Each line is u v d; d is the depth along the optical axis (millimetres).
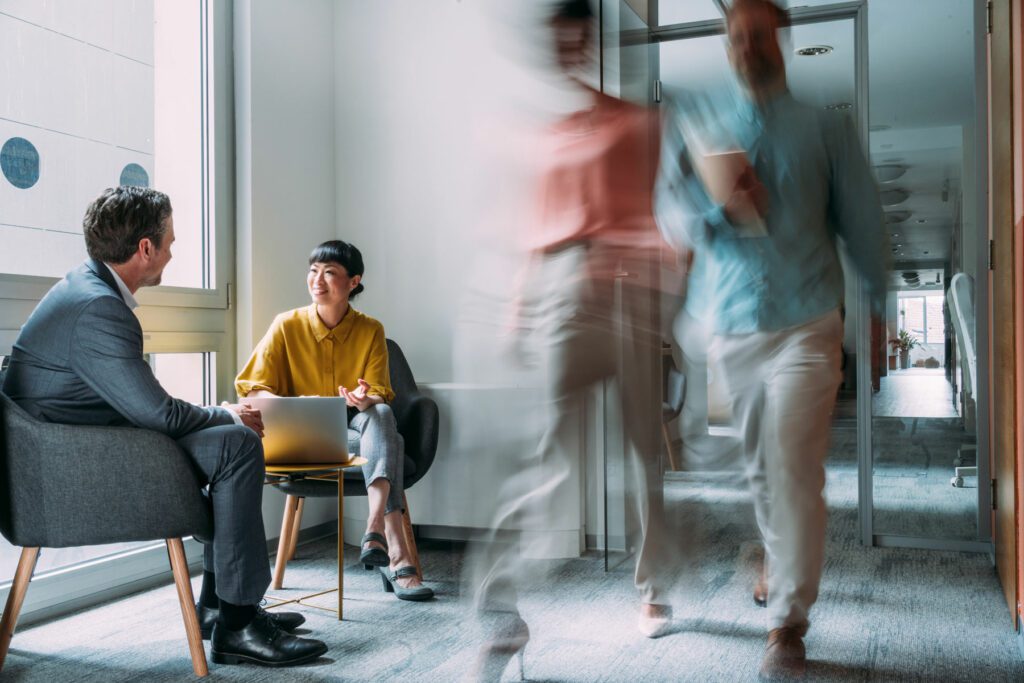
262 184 3270
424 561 3016
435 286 3559
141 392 1926
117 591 2648
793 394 1761
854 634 2123
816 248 1749
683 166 1768
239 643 2035
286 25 3406
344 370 2857
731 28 1759
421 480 3209
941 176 3053
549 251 1699
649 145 1730
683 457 3273
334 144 3699
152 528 1908
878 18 3111
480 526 3111
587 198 1699
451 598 2564
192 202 3104
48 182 2570
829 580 2656
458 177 3498
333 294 2826
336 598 2582
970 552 3041
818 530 1801
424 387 3209
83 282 2000
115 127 2803
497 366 1726
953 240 3033
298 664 2016
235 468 2000
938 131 3055
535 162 1728
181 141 3066
